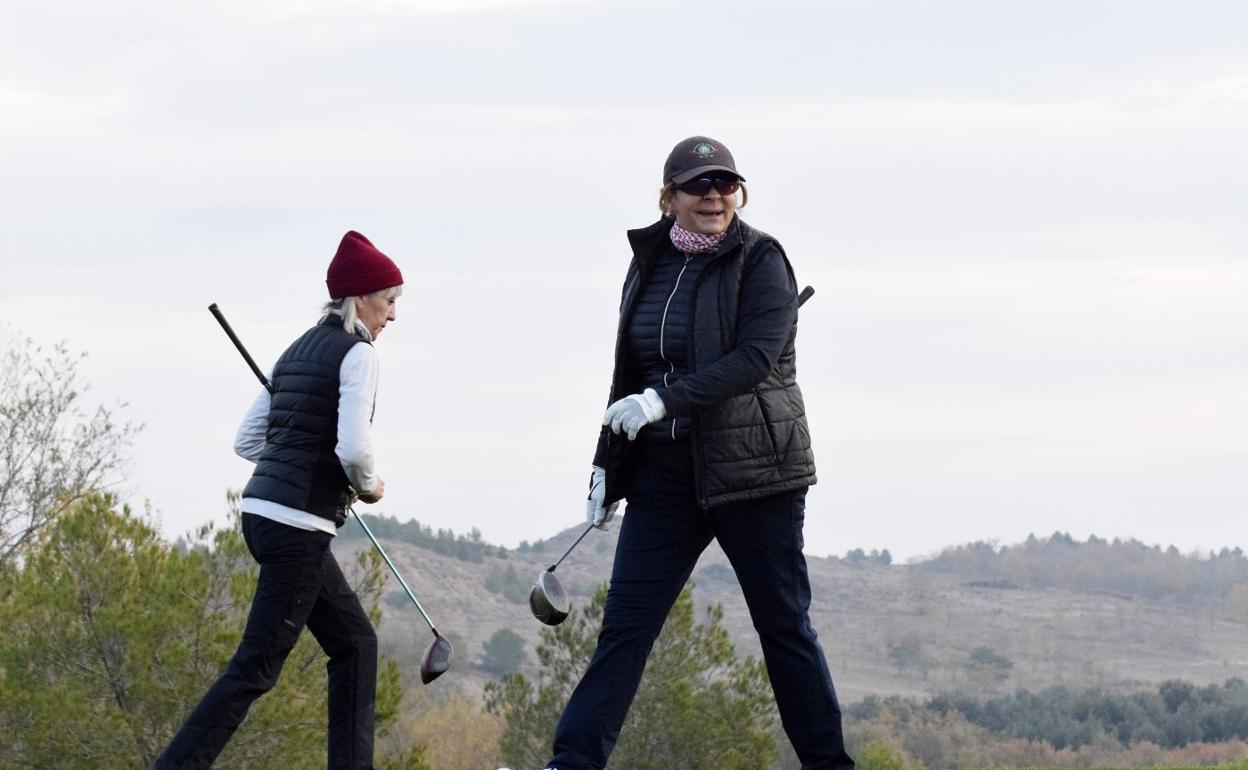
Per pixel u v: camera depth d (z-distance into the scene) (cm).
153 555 1291
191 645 1221
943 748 6078
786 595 487
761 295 478
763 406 480
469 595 11438
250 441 537
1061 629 13738
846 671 10312
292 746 1177
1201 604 15912
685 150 484
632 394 491
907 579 14762
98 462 2070
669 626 1902
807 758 492
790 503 489
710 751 1833
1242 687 7256
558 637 1980
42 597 1238
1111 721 6894
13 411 2014
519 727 1961
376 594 1252
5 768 1198
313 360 515
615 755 1841
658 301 494
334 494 516
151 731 1212
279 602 507
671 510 496
